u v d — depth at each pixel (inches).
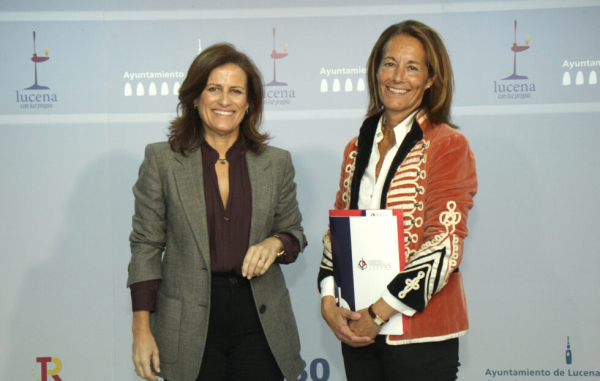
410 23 65.1
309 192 109.7
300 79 108.6
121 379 109.3
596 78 105.9
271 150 70.9
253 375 66.6
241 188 66.9
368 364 64.4
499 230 108.0
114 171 108.5
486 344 108.7
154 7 107.4
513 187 107.6
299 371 69.6
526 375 108.4
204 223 64.0
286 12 107.8
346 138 109.0
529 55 106.3
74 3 106.9
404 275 57.5
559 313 107.6
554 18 105.9
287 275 110.8
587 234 106.9
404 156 62.1
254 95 69.2
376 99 69.4
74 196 108.3
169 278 65.8
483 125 107.3
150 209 66.1
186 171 65.6
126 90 108.0
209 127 67.3
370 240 60.6
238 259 64.6
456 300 61.7
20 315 108.4
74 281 108.7
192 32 107.8
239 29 107.9
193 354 63.4
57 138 107.9
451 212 58.3
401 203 61.0
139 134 108.4
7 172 107.7
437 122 63.2
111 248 108.8
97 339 109.2
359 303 61.2
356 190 66.5
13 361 108.6
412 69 62.7
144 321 64.4
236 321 65.7
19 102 107.1
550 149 106.9
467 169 60.2
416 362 59.4
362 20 107.7
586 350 107.4
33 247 108.2
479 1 106.3
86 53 107.4
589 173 106.6
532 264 107.7
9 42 106.8
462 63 107.0
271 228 70.2
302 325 111.3
